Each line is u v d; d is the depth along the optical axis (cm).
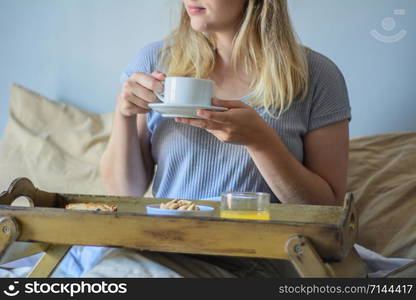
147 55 149
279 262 110
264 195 96
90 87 229
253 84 137
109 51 227
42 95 229
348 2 204
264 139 110
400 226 163
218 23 126
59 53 231
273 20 133
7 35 235
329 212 104
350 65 205
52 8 231
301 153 138
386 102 202
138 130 145
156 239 83
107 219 84
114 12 226
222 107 105
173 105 98
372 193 172
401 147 184
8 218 86
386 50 202
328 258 79
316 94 139
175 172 138
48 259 108
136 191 143
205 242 81
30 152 201
